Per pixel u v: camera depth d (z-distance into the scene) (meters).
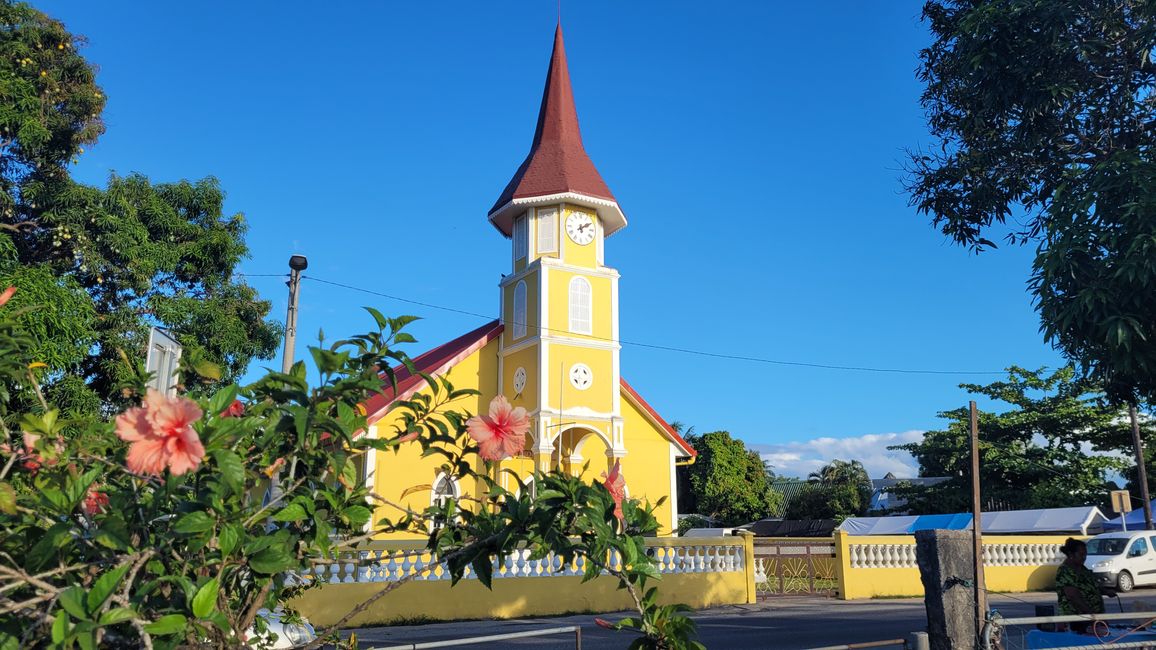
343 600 13.41
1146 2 8.46
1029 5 8.78
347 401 2.97
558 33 27.98
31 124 15.60
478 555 3.14
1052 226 8.35
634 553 2.87
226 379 20.27
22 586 2.44
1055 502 35.75
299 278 16.94
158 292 20.23
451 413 3.41
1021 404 38.16
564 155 25.75
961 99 10.50
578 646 5.27
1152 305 7.81
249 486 2.84
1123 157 7.84
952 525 30.72
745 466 52.47
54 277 14.90
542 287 23.84
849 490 53.19
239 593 2.91
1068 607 7.65
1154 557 22.34
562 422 23.00
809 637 11.99
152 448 2.29
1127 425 34.56
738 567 17.19
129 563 2.23
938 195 11.00
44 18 17.45
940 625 5.21
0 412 3.00
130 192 20.42
